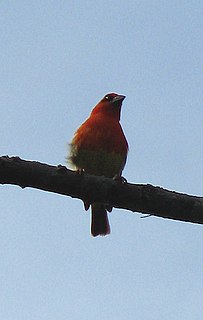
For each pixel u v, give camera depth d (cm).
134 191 852
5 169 796
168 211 862
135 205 858
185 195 873
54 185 827
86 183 835
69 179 828
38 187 827
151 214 872
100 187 838
